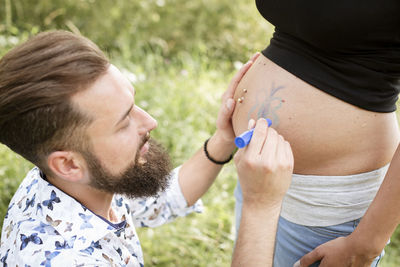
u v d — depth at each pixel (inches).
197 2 185.5
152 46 165.5
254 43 161.9
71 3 168.2
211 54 165.9
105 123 38.9
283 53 44.7
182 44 169.9
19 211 43.8
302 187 46.3
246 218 41.4
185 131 111.1
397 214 38.7
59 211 41.1
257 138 39.6
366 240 40.7
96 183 42.4
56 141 38.1
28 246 39.2
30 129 37.1
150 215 55.1
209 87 133.3
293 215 48.6
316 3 39.0
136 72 131.5
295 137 44.1
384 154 44.5
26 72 35.4
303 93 43.1
